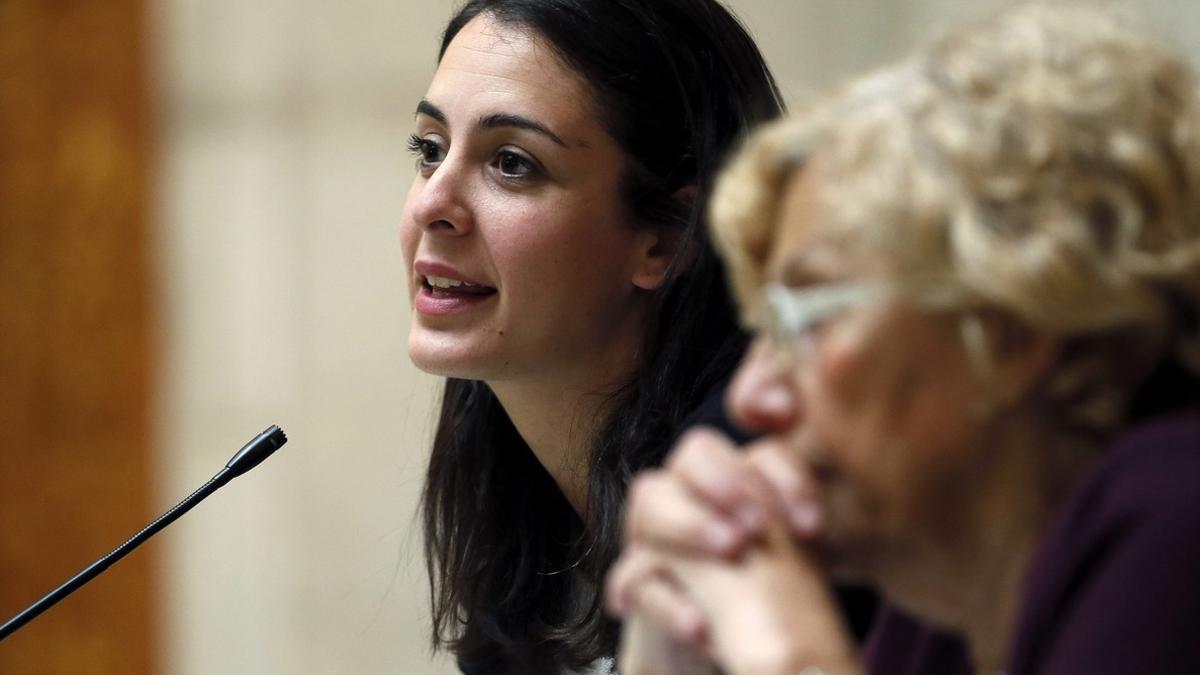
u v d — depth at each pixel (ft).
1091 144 11.04
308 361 49.65
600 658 23.15
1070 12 12.01
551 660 24.44
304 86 49.47
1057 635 11.33
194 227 50.60
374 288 49.21
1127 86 11.27
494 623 24.93
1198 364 11.33
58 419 51.57
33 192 51.34
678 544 12.13
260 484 50.16
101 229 51.08
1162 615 10.71
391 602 49.19
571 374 23.08
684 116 22.94
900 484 11.78
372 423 49.26
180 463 50.98
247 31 49.98
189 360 50.70
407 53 48.65
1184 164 11.13
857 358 11.60
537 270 22.21
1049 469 11.75
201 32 50.42
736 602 11.70
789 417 12.26
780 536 12.05
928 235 11.09
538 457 24.14
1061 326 10.87
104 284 51.19
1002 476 11.75
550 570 24.85
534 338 22.50
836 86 12.48
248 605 50.39
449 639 25.71
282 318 49.85
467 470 25.29
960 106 11.41
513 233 22.13
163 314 50.88
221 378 50.42
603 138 22.41
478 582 25.07
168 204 50.80
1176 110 11.35
